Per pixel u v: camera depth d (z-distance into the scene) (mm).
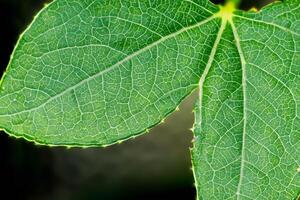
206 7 369
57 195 686
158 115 362
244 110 367
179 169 701
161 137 700
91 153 699
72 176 691
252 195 365
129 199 693
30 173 675
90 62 358
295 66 368
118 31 360
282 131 366
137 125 361
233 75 368
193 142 367
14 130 352
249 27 370
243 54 369
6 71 352
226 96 368
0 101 351
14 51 353
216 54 368
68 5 356
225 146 366
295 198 365
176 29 366
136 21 362
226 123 367
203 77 367
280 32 369
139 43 362
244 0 491
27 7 582
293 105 367
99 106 358
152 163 702
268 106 367
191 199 692
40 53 354
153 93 363
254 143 366
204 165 366
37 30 354
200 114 367
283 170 366
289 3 370
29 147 676
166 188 695
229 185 365
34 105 353
